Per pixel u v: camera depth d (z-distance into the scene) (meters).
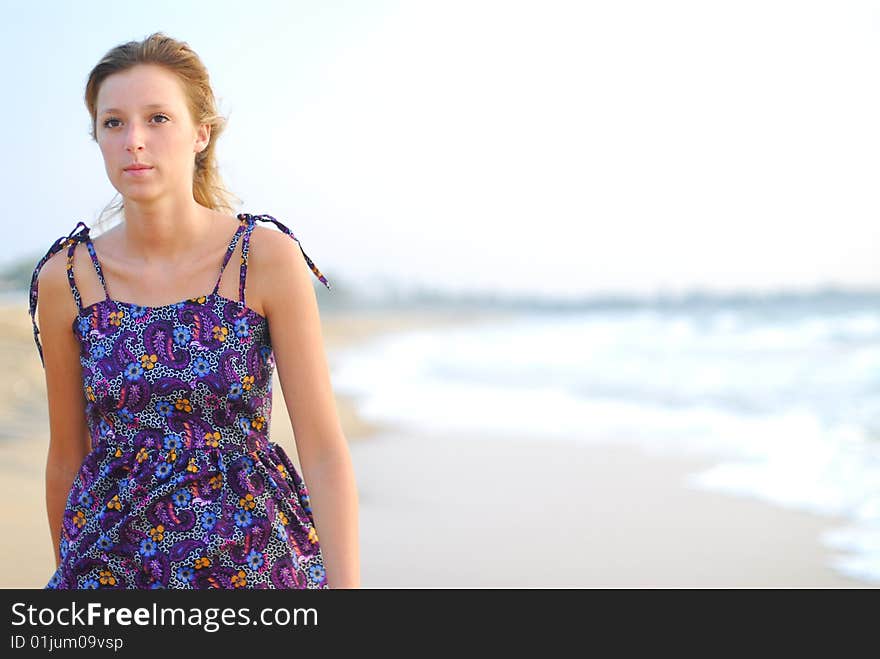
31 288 3.20
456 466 12.17
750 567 8.05
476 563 8.12
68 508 3.03
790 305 45.94
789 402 18.73
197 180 3.42
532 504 10.19
